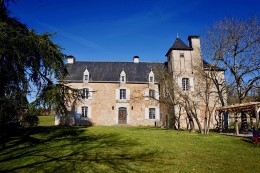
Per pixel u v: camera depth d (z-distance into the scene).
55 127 23.53
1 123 10.51
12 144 13.62
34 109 10.72
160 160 10.09
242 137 17.78
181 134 19.83
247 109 20.92
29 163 9.83
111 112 32.41
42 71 11.51
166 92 25.92
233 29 23.09
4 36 9.13
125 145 13.71
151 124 32.62
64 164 9.55
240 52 23.41
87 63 36.03
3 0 10.73
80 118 31.78
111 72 34.81
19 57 9.67
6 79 9.77
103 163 9.62
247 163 9.52
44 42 10.96
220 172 8.32
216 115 28.05
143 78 34.22
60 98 11.43
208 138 17.22
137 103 32.94
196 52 29.64
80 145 13.58
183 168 8.84
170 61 30.89
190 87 28.64
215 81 24.59
